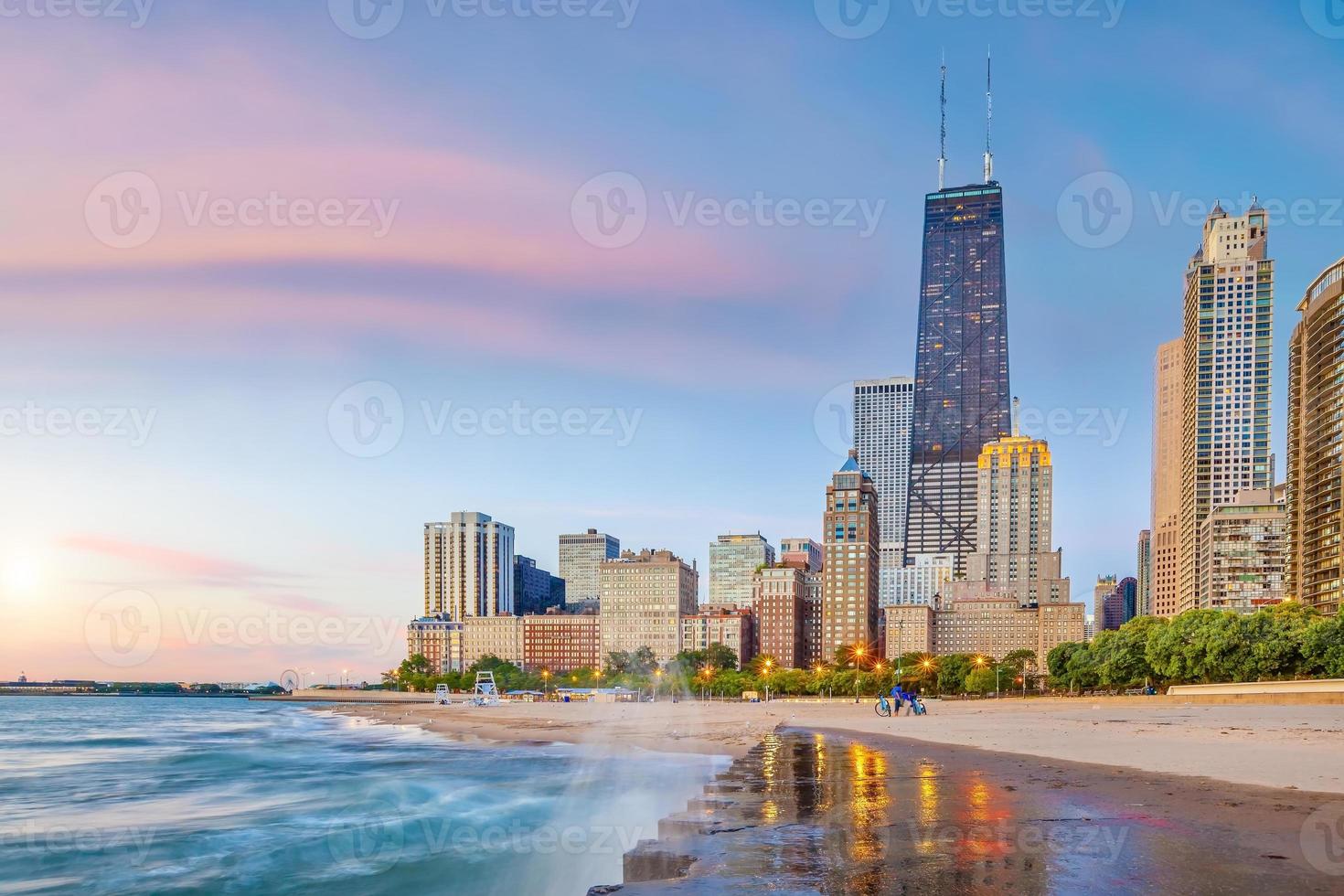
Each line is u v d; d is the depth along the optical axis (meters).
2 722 144.25
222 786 44.94
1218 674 124.25
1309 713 67.31
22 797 41.19
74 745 82.88
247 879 22.72
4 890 22.39
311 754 66.94
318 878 22.28
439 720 124.88
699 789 28.58
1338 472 190.88
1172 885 11.68
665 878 12.99
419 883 20.42
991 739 46.66
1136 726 55.25
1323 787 21.67
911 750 39.56
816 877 12.73
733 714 113.06
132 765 58.88
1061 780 24.27
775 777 27.58
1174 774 25.12
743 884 12.41
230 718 172.12
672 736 65.81
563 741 72.25
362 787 40.66
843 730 63.97
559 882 19.36
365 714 178.75
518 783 38.94
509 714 141.25
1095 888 11.60
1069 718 72.31
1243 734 43.75
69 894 21.80
